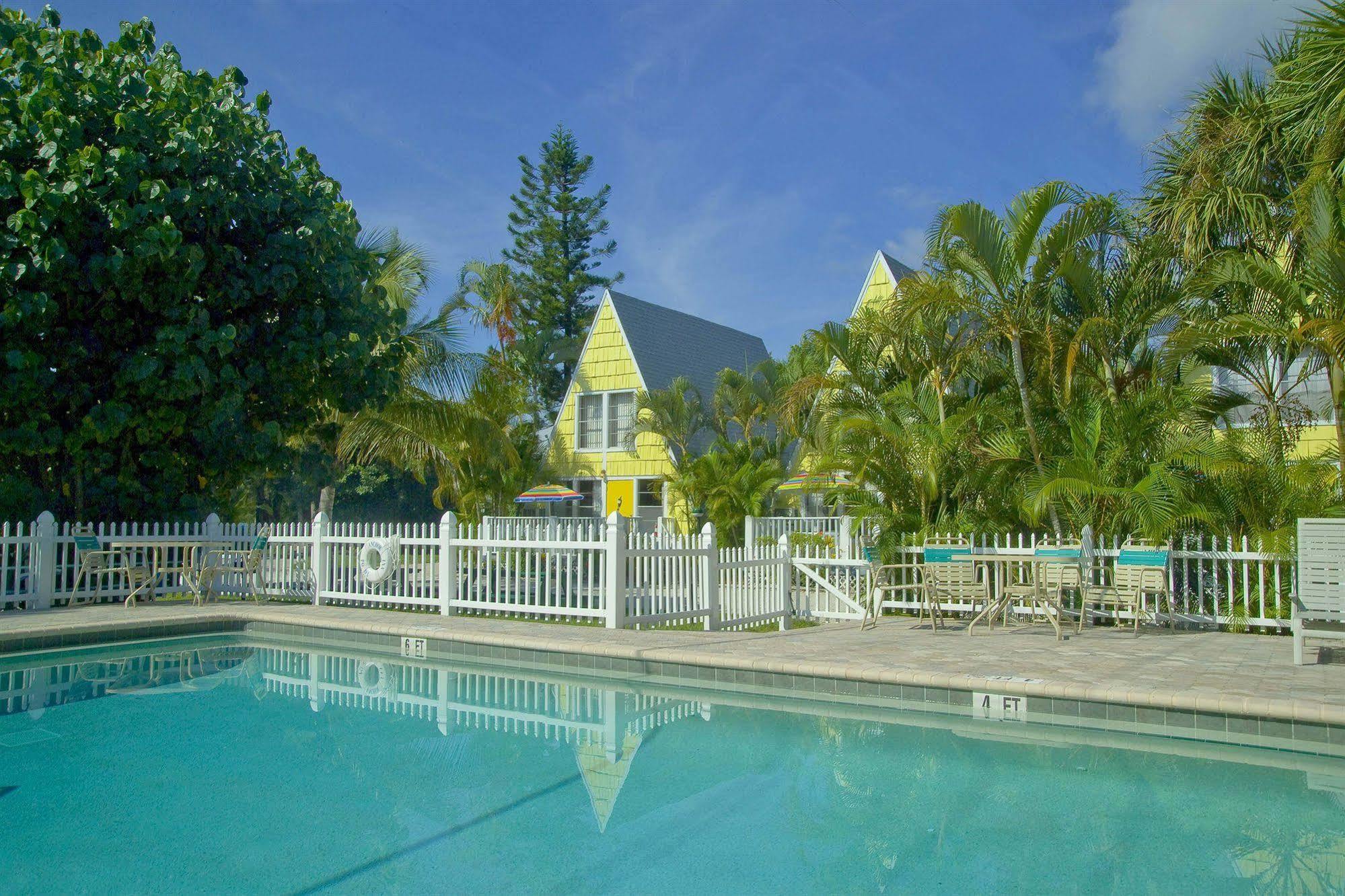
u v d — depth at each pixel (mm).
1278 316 11430
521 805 5293
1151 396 12164
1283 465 11711
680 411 26375
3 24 13297
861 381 15656
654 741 6785
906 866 4367
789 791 5578
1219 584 11680
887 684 7969
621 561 11328
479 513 24484
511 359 33375
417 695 8547
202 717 7516
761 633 11102
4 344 12836
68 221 12461
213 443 15469
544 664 9836
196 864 4352
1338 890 4082
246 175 14352
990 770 6035
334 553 14062
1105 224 12898
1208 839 4762
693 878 4215
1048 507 12766
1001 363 14719
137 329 14391
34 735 6871
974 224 12633
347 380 15914
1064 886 4121
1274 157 11914
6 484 14633
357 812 5141
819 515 26047
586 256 45312
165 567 14438
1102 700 7098
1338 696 6746
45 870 4270
